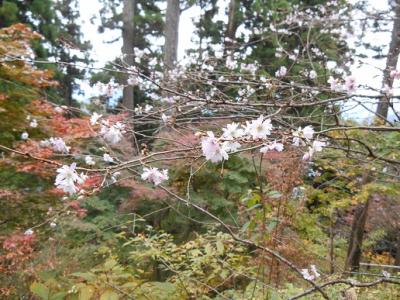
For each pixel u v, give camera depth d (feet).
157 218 16.01
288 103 6.72
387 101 6.86
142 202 15.81
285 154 9.78
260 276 8.37
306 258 10.05
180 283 7.93
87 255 12.44
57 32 29.55
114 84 10.15
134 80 9.95
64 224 12.42
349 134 9.36
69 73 31.37
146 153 5.96
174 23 25.30
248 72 15.16
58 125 11.95
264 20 27.07
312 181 13.44
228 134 4.62
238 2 30.63
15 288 10.07
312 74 10.55
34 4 28.89
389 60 14.21
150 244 8.89
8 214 12.25
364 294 11.18
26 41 12.41
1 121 11.75
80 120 12.15
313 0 28.37
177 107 7.65
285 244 8.82
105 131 6.89
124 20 32.24
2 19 26.96
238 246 9.20
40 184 12.85
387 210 16.26
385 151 8.89
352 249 15.94
